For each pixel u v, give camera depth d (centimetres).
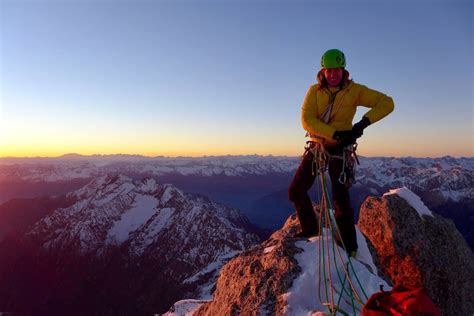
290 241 378
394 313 223
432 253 538
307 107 334
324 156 332
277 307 320
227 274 425
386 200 574
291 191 378
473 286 558
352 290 311
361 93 324
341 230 350
